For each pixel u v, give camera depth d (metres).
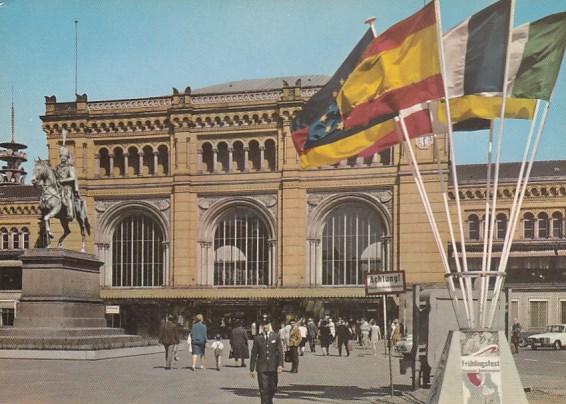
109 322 78.06
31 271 37.09
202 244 77.31
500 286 17.81
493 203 18.34
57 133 81.25
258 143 77.62
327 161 22.09
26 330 36.25
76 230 80.31
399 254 72.12
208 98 78.81
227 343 63.66
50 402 20.66
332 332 58.12
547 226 72.88
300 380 28.31
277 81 95.44
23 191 89.69
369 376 30.34
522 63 19.77
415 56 19.42
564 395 22.03
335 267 75.25
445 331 21.61
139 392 23.27
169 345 32.28
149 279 79.00
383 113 19.94
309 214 75.25
